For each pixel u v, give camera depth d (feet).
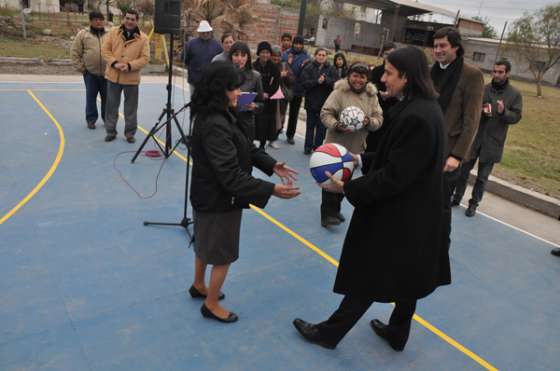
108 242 13.25
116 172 18.67
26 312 9.98
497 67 16.83
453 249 15.44
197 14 54.29
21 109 27.20
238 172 8.25
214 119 8.23
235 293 11.50
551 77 95.81
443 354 10.13
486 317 11.73
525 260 15.23
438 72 11.97
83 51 23.02
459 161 12.20
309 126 23.22
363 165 9.59
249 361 9.21
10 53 48.34
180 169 19.75
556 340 11.12
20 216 14.26
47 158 19.52
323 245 14.51
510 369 9.93
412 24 124.36
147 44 21.44
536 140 37.42
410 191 7.79
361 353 9.80
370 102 16.08
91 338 9.41
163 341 9.53
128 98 21.80
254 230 15.06
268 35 81.25
